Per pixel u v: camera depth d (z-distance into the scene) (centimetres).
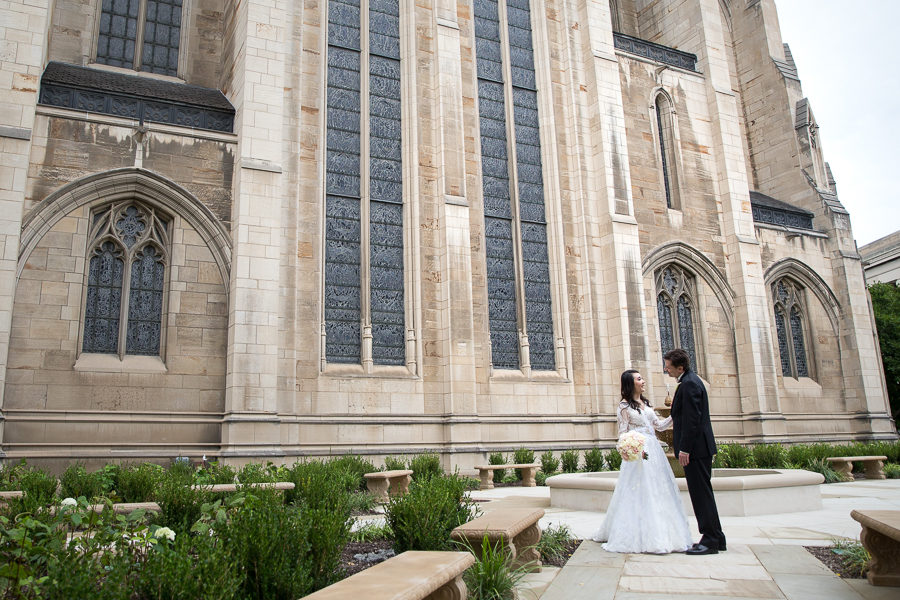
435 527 788
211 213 1941
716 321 2869
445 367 2205
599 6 2789
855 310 3203
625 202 2623
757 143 3638
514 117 2631
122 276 1866
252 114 1995
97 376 1761
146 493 1142
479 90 2606
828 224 3284
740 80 3753
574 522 1109
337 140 2281
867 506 1294
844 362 3188
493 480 2091
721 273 2912
